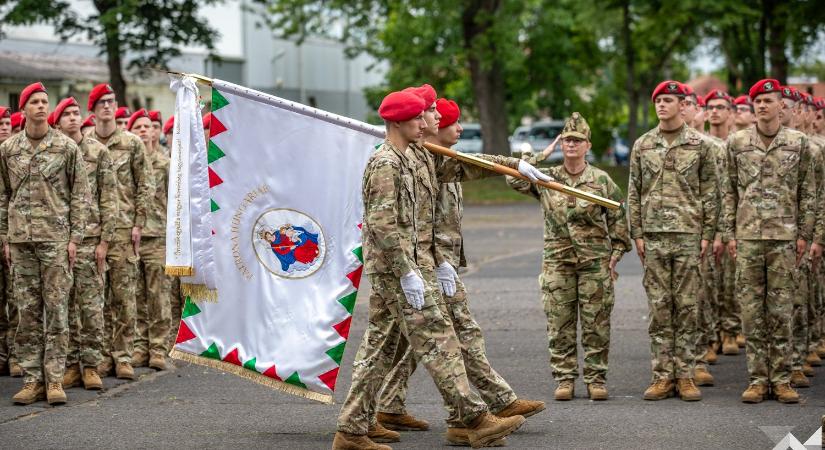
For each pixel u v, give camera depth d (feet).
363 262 22.11
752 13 104.37
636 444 21.86
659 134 26.84
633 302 41.75
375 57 120.98
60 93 102.63
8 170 26.76
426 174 21.54
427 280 21.36
